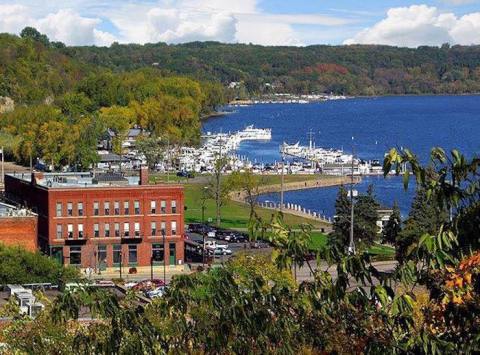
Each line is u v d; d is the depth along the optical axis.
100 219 144.88
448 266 25.64
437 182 26.58
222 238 167.38
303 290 30.19
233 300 30.80
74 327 42.38
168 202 146.50
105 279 133.12
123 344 32.84
